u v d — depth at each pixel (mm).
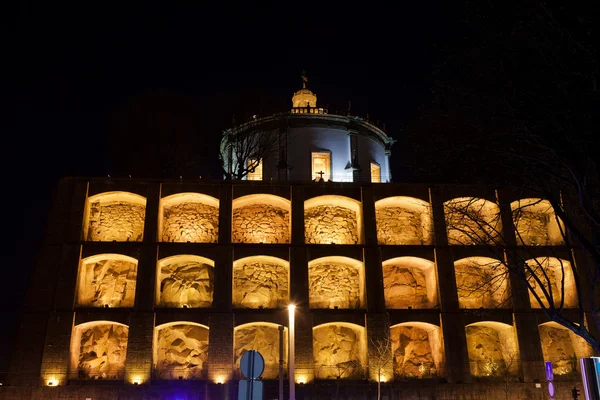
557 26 14797
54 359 35906
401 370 39250
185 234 41281
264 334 39031
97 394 35188
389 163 53938
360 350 39438
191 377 37438
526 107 16125
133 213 41781
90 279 39750
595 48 14078
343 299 40625
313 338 39312
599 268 17531
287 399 36062
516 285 40062
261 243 40156
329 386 36438
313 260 40000
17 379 35406
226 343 37125
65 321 36750
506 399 36188
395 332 40469
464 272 41906
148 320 37156
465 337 38500
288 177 47719
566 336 40938
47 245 38781
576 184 16594
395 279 41906
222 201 40844
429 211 42438
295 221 40812
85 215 40281
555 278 42344
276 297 40062
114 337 38531
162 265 40312
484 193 42469
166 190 41094
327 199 42219
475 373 39344
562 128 15414
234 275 40406
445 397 36719
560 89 15195
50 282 37812
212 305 38188
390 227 43188
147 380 35969
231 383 36094
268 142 49500
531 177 18250
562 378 38625
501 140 17453
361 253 40531
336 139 49688
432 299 40719
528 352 38500
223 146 52219
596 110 14695
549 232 43750
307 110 51188
